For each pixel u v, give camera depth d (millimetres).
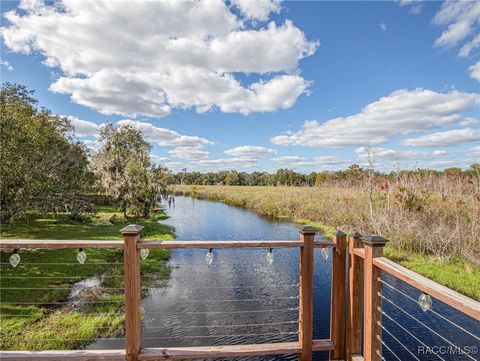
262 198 26484
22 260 7949
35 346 4324
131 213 19391
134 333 2174
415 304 6121
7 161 8078
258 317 5914
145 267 8727
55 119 13359
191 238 13375
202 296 6883
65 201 10219
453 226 9289
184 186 57094
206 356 2244
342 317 2449
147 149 27359
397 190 11516
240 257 10086
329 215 15945
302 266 2379
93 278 7270
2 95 9039
